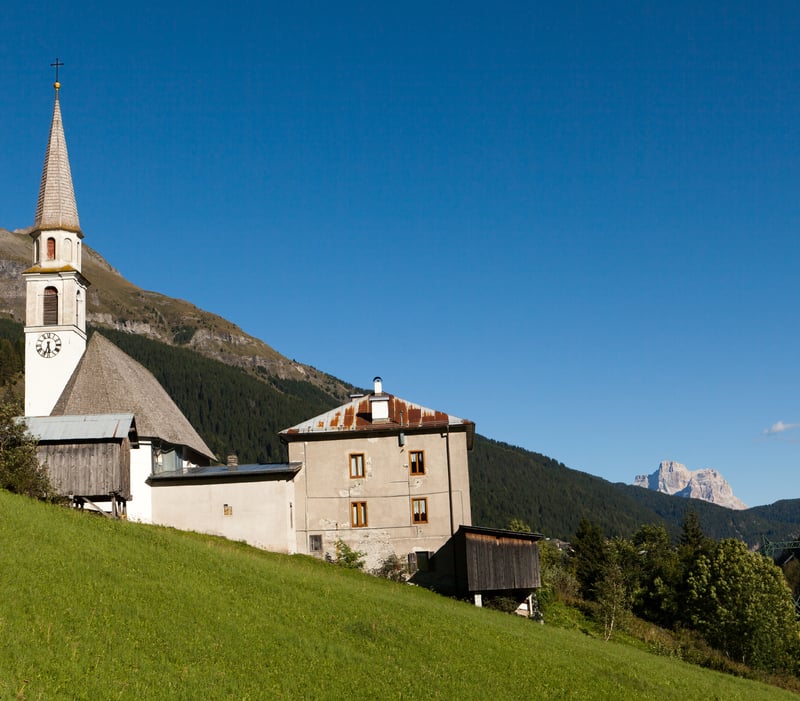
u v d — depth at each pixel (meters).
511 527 102.75
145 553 40.56
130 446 59.94
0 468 49.94
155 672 26.14
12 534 37.88
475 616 46.34
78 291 76.94
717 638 77.88
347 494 61.88
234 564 42.72
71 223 77.88
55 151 78.94
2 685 22.39
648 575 102.81
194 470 65.69
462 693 31.09
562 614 68.94
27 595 30.33
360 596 42.47
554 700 33.00
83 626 28.56
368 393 65.94
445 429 62.12
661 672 44.03
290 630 33.72
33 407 73.94
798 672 76.56
